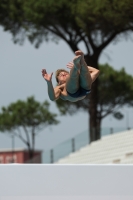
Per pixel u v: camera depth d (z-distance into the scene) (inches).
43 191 1088.2
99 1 2664.9
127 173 1107.3
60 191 1092.5
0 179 1084.5
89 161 3065.9
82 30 3085.6
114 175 1104.8
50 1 2933.1
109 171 1104.8
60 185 1093.8
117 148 2972.4
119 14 2630.4
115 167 1106.7
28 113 5073.8
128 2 2551.7
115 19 2669.8
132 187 1105.4
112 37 3021.7
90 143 3115.2
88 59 3095.5
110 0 2628.0
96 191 1098.7
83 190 1096.2
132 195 1104.2
